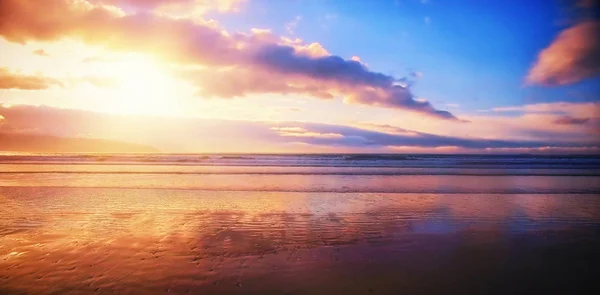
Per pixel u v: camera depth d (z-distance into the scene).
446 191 10.33
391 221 6.62
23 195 9.35
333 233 5.79
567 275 3.92
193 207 7.86
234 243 5.20
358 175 15.06
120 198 8.96
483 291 3.49
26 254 4.62
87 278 3.80
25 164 21.39
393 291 3.50
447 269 4.12
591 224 6.37
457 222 6.54
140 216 6.95
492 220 6.70
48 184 11.59
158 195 9.46
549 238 5.48
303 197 9.25
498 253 4.73
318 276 3.89
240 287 3.58
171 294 3.41
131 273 3.96
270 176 14.53
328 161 27.25
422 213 7.32
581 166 21.23
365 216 7.04
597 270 4.07
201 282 3.71
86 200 8.66
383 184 11.95
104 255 4.59
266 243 5.20
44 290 3.50
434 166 21.34
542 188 10.95
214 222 6.50
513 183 12.23
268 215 7.11
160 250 4.83
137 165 21.34
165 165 21.52
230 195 9.52
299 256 4.61
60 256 4.54
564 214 7.20
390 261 4.41
